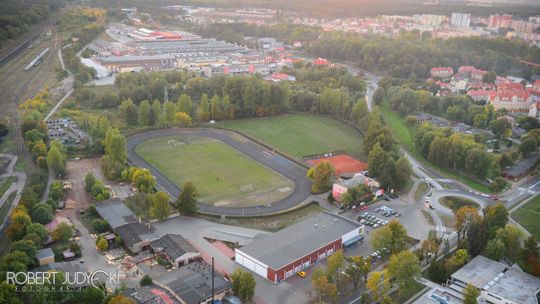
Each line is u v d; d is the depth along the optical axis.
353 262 197.88
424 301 180.25
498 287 186.88
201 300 172.25
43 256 192.25
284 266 193.75
